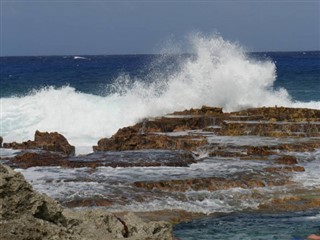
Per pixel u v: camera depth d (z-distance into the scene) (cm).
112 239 2622
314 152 7050
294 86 16312
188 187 5231
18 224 2366
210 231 4316
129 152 6869
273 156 6694
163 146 7381
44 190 5000
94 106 9700
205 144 7225
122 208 4684
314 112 8756
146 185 5178
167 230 2934
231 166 6116
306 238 4131
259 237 4159
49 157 6412
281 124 8175
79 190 5012
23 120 9725
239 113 9025
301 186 5484
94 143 8944
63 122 9594
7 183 2470
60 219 2608
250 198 5128
